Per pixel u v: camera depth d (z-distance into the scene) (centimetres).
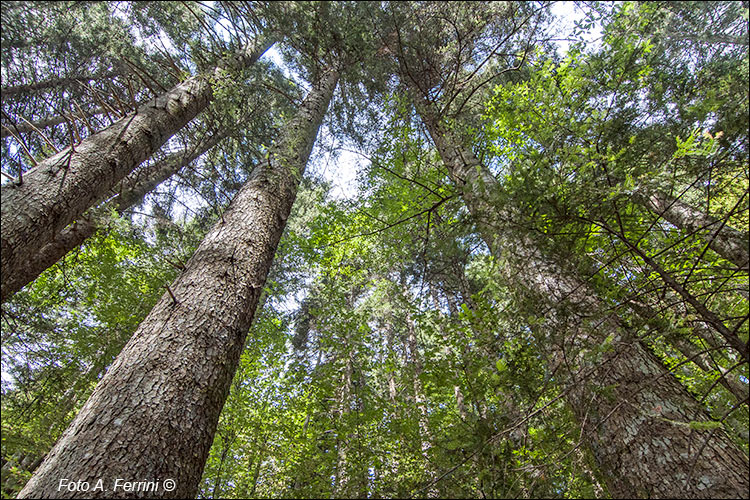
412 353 762
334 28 555
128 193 564
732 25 356
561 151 216
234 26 547
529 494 245
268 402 552
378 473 402
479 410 310
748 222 189
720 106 177
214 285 291
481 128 564
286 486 470
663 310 193
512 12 575
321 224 657
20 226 219
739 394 202
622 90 273
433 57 664
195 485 206
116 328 530
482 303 250
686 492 178
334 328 532
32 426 474
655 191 191
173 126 407
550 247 210
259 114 689
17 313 470
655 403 208
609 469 211
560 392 223
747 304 201
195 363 238
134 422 198
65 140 584
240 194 402
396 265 657
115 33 567
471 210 303
